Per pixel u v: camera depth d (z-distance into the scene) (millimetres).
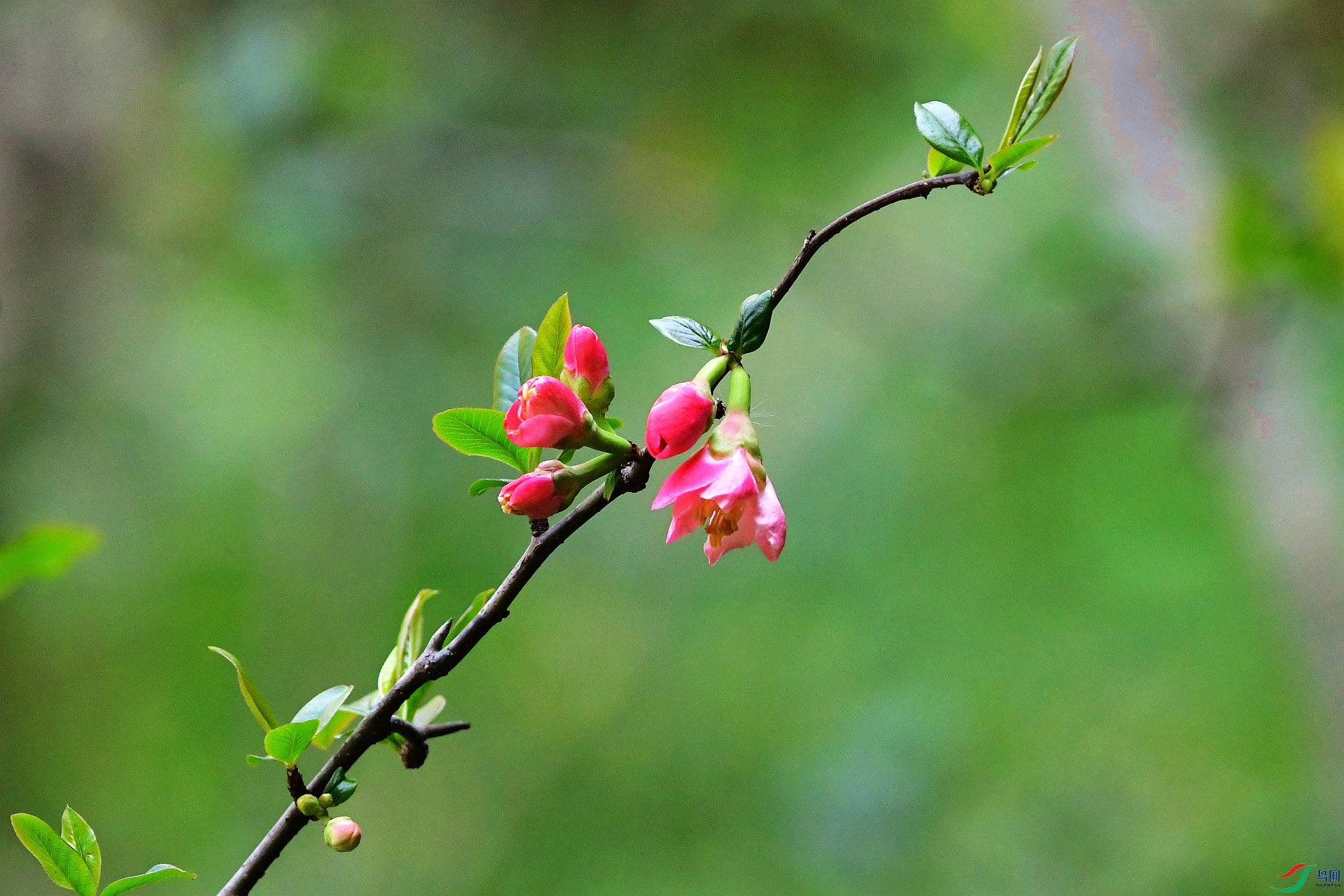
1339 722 2934
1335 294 2504
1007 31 4023
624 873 4227
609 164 4207
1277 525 2945
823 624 4766
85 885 1952
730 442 1950
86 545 1917
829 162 4547
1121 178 3334
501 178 4078
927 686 4422
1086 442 4738
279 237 3762
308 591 4512
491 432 1964
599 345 1959
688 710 4625
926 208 4633
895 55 4266
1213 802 3947
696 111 4266
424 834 4379
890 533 4879
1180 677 4312
